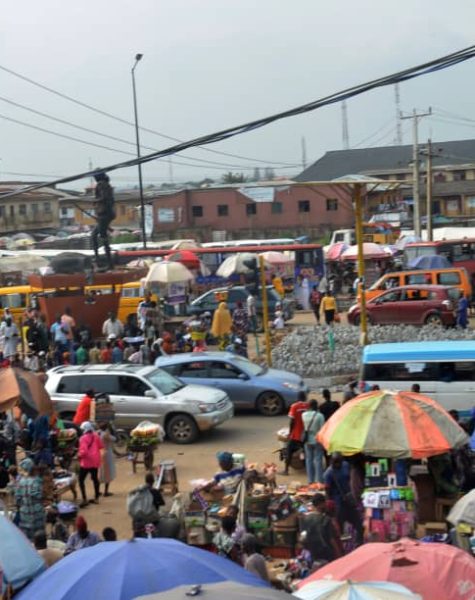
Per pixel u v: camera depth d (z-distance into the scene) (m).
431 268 44.81
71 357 29.91
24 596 8.73
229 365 25.25
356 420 15.03
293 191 89.25
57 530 14.63
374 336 31.03
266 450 21.67
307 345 30.89
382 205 86.31
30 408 18.19
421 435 14.67
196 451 21.89
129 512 14.49
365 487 15.05
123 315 38.59
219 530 14.16
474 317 41.59
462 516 11.83
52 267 45.66
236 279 49.06
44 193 99.56
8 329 32.75
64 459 19.59
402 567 9.41
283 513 14.53
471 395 21.12
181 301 41.03
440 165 102.75
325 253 55.78
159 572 8.66
